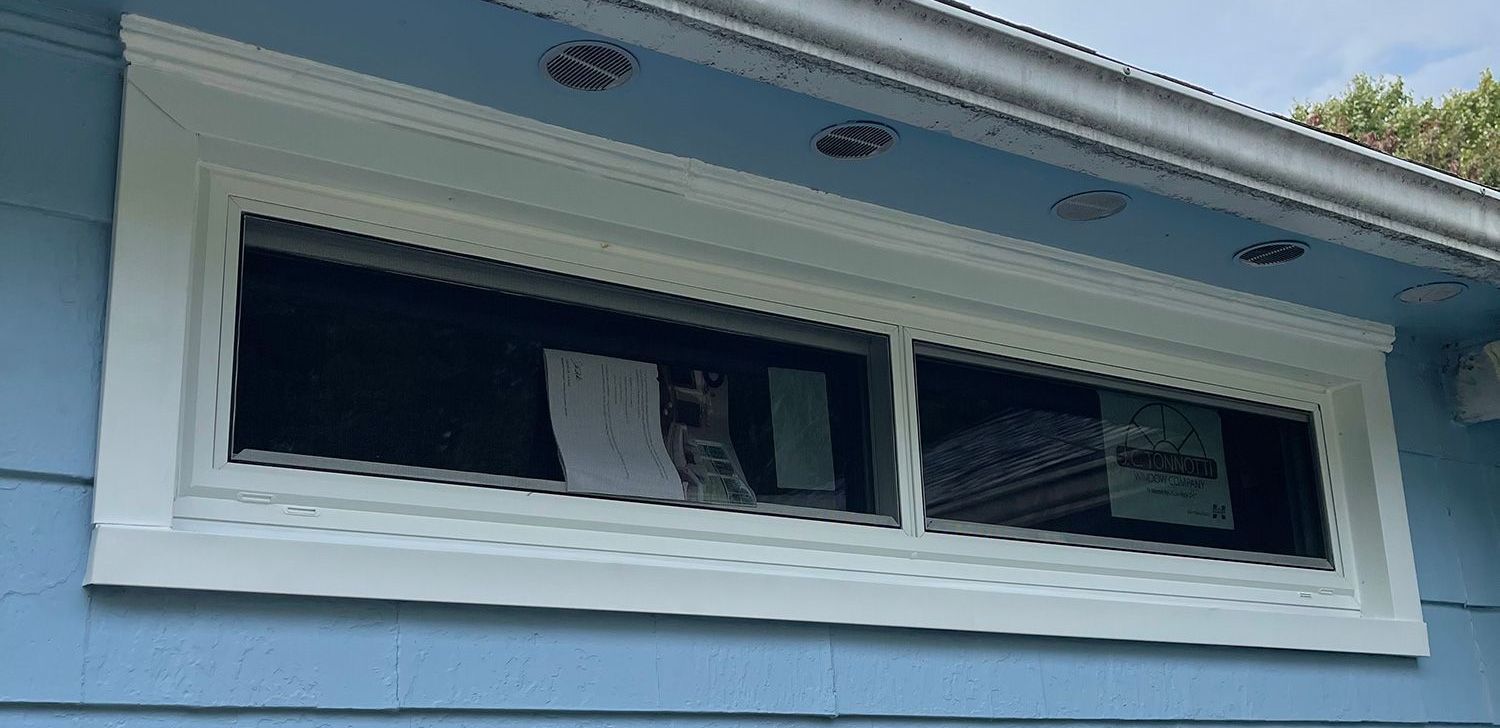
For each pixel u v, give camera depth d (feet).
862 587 7.99
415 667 6.58
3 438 5.97
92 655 5.88
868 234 8.77
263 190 7.09
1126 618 9.01
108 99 6.59
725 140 7.82
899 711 8.00
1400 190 8.70
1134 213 8.80
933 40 6.90
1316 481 10.92
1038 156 7.64
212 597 6.20
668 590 7.32
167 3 6.43
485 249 7.70
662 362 8.30
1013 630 8.49
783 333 8.78
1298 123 8.20
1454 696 10.53
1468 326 11.14
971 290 9.15
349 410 7.13
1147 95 7.64
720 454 8.30
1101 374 10.08
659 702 7.21
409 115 7.23
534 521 7.41
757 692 7.54
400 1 6.37
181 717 6.02
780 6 6.45
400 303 7.48
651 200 8.00
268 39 6.75
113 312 6.25
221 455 6.61
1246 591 10.12
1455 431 11.46
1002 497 9.34
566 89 7.23
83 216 6.40
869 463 8.87
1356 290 10.22
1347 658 10.11
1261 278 9.96
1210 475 10.50
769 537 8.16
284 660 6.28
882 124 7.59
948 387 9.41
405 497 7.06
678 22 6.27
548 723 6.89
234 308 6.86
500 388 7.66
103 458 6.06
